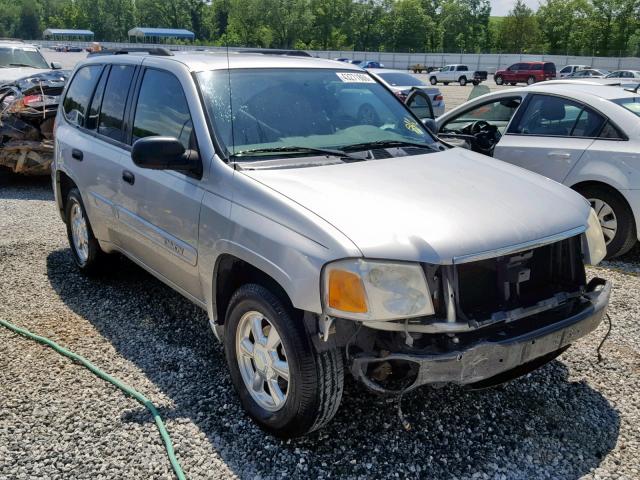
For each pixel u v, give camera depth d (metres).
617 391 3.68
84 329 4.48
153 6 105.62
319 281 2.71
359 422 3.34
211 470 2.97
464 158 3.92
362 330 2.88
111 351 4.14
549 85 6.68
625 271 5.82
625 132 5.80
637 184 5.65
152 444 3.15
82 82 5.44
